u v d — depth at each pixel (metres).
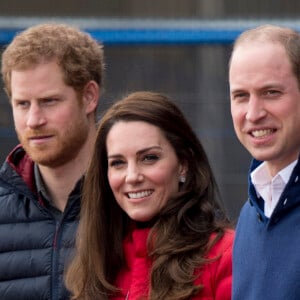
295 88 11.81
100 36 28.73
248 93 11.92
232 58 12.08
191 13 28.78
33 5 28.95
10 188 15.31
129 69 28.56
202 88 28.41
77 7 28.97
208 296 13.70
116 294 14.27
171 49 28.61
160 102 14.19
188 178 14.30
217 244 13.92
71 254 14.94
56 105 14.86
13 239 15.19
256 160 12.57
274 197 12.20
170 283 13.73
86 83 15.10
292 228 11.90
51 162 14.95
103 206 14.49
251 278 12.20
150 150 14.02
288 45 11.81
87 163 15.20
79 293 14.38
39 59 14.80
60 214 15.20
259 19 28.75
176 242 13.89
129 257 14.30
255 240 12.27
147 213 14.09
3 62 15.23
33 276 15.03
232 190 28.00
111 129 14.19
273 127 11.87
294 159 12.09
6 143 27.83
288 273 11.80
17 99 14.95
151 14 28.86
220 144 28.19
